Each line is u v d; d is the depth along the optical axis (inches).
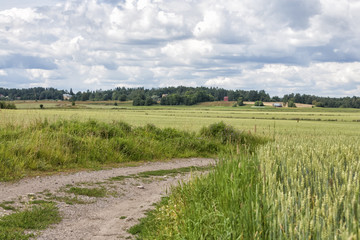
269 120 3132.4
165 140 818.2
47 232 267.3
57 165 525.7
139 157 664.4
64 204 346.9
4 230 258.4
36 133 592.1
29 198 353.1
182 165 635.5
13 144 520.1
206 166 625.0
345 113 5846.5
